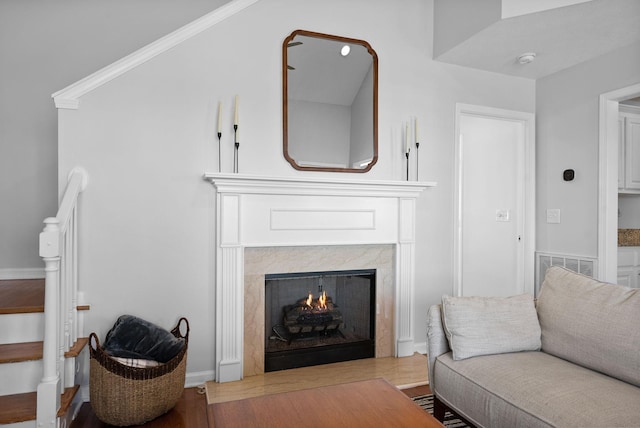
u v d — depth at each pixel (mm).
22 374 1896
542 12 2469
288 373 2721
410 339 3088
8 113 2871
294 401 1438
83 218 2330
